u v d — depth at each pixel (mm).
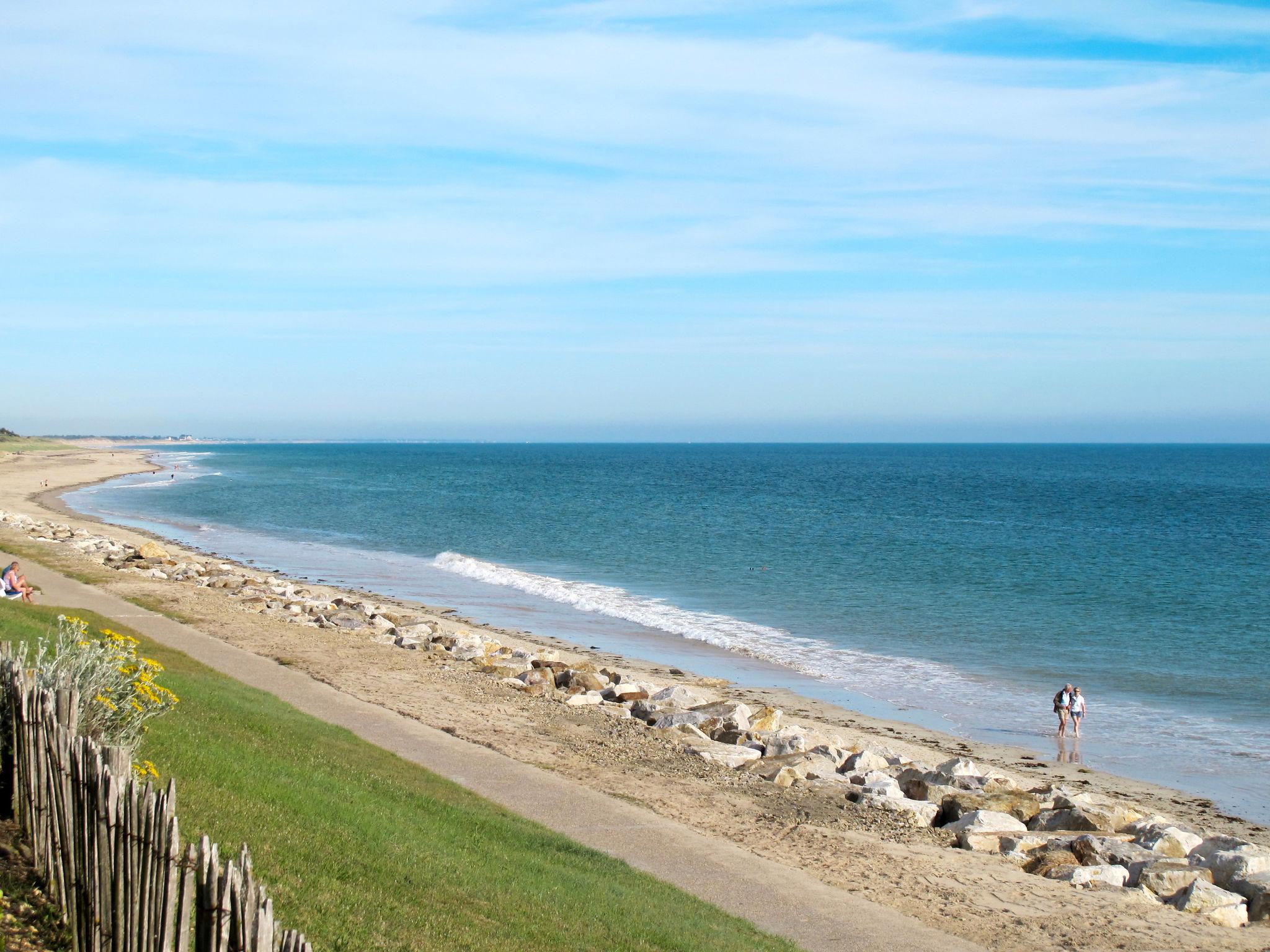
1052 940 11039
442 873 9727
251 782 10680
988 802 16156
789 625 34438
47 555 38844
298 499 94750
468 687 22234
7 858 7156
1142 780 19281
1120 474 162500
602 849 12531
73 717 7469
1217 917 12125
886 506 89000
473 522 72125
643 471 169375
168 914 5453
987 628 33875
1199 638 32406
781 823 14742
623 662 28562
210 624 26516
